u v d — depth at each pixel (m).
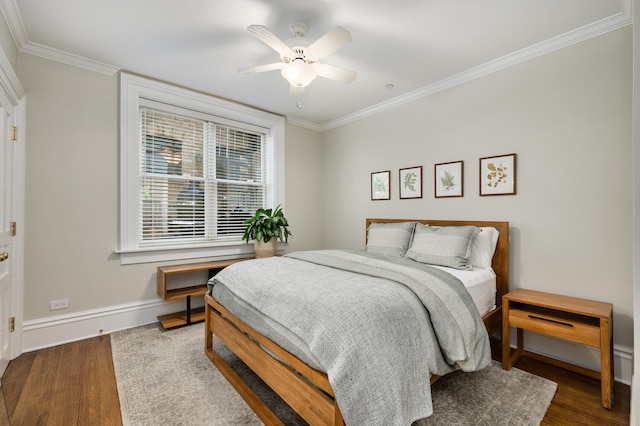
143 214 3.12
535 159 2.45
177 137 3.35
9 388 1.91
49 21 2.12
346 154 4.18
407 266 2.12
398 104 3.49
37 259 2.46
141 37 2.32
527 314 2.11
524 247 2.51
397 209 3.54
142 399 1.81
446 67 2.76
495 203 2.70
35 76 2.44
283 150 4.09
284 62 2.14
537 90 2.44
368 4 1.93
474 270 2.42
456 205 2.98
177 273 3.22
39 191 2.46
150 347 2.51
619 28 2.06
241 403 1.78
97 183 2.74
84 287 2.68
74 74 2.62
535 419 1.64
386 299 1.46
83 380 2.00
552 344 2.36
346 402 1.15
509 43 2.38
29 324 2.41
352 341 1.23
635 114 0.95
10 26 2.09
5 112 2.09
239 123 3.80
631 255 2.03
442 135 3.09
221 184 3.71
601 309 1.92
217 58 2.64
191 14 2.04
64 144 2.57
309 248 4.41
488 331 2.26
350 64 2.71
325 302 1.43
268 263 2.28
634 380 0.97
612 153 2.10
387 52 2.51
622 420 1.64
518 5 1.94
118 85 2.85
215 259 3.53
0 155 2.02
